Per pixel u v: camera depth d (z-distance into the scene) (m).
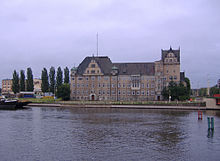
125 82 132.62
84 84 135.75
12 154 30.92
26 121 59.16
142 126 51.38
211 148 33.69
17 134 43.06
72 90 136.50
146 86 130.38
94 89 134.88
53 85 150.75
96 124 54.19
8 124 54.38
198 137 40.56
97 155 30.30
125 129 47.75
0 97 135.62
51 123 55.75
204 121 58.94
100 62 139.50
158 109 93.75
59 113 78.69
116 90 133.12
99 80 134.62
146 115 71.88
